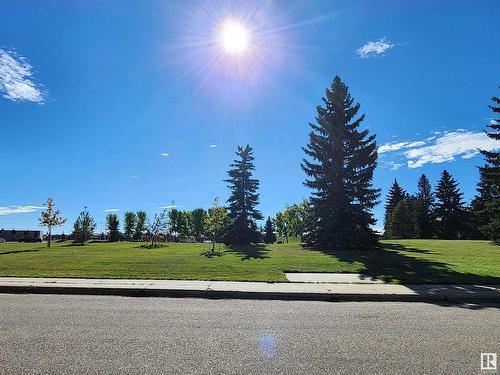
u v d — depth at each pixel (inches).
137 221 3061.0
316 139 1272.1
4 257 832.9
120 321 308.8
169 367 205.0
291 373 198.2
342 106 1293.1
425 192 4256.9
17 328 283.1
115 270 600.1
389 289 464.4
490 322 317.7
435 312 360.5
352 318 329.7
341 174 1227.2
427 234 3476.9
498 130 1598.2
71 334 266.8
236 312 351.6
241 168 1696.6
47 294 453.1
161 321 310.3
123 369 201.5
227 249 1155.3
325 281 523.5
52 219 1765.5
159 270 599.8
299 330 285.4
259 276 555.8
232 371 200.1
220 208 1211.9
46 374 193.8
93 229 2111.2
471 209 3356.3
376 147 1256.2
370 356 225.5
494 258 837.8
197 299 425.7
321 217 1231.5
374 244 1165.7
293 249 1155.9
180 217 3503.9
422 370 203.9
